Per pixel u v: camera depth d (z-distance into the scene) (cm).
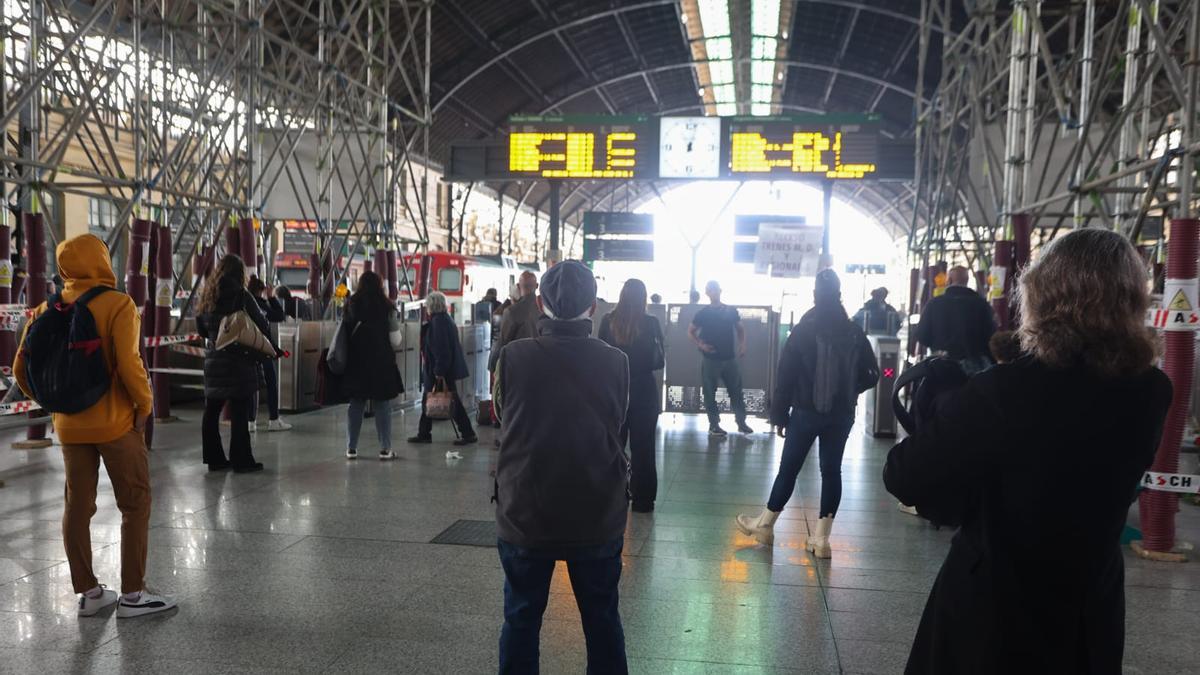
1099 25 1258
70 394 374
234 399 726
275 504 624
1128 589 472
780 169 1569
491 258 2677
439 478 726
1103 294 163
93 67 971
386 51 1376
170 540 529
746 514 626
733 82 3681
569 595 440
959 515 179
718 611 423
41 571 465
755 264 1265
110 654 360
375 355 785
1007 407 164
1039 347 167
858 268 3253
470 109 3134
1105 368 161
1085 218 775
